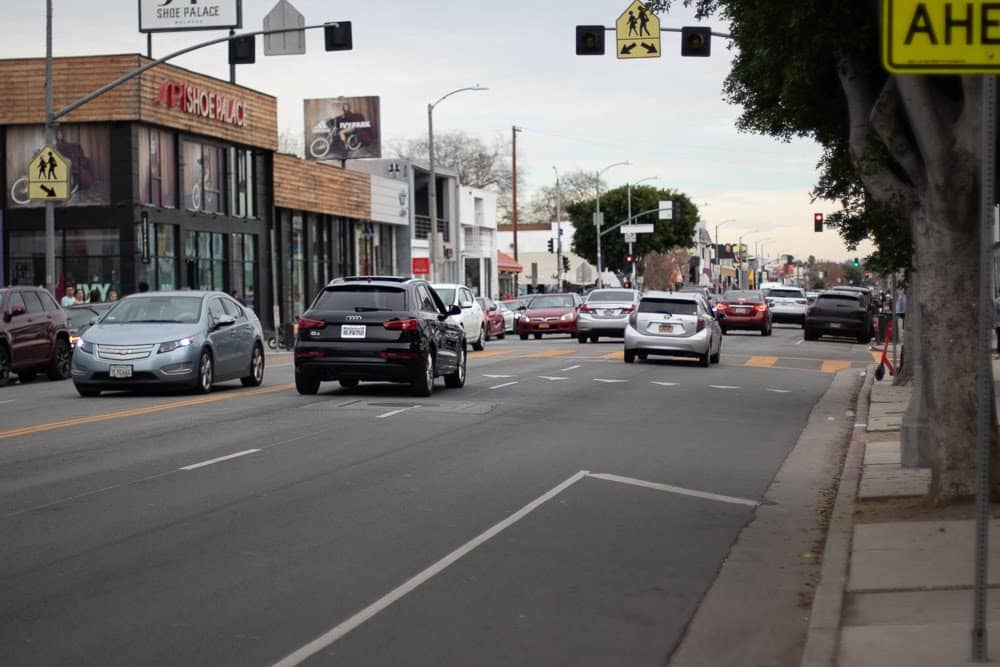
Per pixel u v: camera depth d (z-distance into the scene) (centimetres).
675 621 757
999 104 970
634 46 2594
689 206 11188
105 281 4291
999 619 720
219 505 1107
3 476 1258
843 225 1417
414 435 1611
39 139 4284
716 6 1371
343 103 7075
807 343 4641
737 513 1127
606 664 666
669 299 3112
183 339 2144
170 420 1761
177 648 679
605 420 1839
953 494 1049
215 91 4781
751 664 677
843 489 1221
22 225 4275
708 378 2725
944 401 1044
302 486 1211
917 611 754
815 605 768
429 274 6378
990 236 629
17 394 2309
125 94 4231
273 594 798
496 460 1403
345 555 914
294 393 2212
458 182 7831
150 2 5022
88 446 1483
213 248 4866
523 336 5012
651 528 1045
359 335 2078
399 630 720
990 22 627
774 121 1644
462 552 930
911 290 2406
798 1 1138
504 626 733
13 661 654
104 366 2122
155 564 878
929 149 986
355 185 6162
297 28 2800
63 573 850
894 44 633
